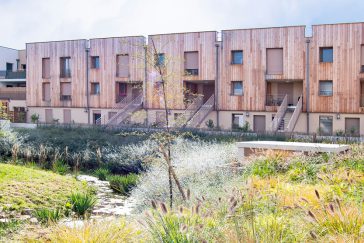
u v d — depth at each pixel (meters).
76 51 36.31
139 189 11.47
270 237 4.37
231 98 30.95
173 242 4.14
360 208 5.18
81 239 4.96
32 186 10.97
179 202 8.17
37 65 38.31
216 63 31.19
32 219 8.62
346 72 27.89
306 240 4.50
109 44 34.94
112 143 20.91
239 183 8.30
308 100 28.88
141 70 33.53
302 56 28.97
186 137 21.16
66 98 37.28
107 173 16.34
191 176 10.86
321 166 9.36
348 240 4.21
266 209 5.70
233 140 20.22
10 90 40.84
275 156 10.55
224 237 4.41
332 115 28.39
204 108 30.97
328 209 4.89
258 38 30.06
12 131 25.00
